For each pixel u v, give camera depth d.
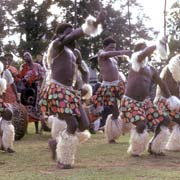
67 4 32.19
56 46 6.44
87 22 5.96
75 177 5.77
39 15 36.34
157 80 7.67
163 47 6.65
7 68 10.30
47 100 6.54
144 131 7.42
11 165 6.79
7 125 7.91
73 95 6.47
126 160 7.16
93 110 10.33
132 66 7.11
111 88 9.66
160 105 7.80
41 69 11.55
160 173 6.02
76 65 6.97
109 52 9.43
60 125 6.98
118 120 9.48
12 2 38.31
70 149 6.42
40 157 7.50
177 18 28.00
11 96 10.30
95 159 7.26
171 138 8.25
